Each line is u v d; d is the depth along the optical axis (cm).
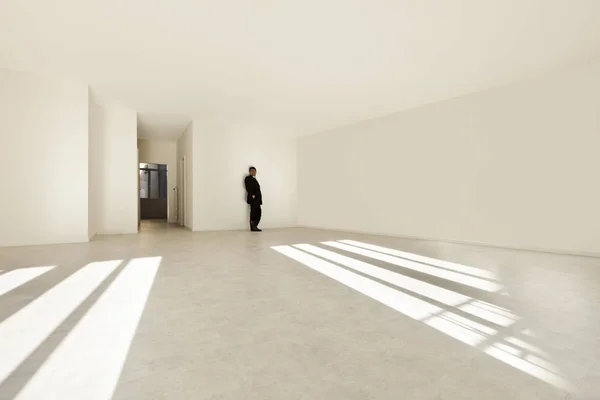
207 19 335
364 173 732
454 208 565
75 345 143
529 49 397
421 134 623
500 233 504
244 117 721
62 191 499
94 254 391
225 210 780
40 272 289
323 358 133
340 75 480
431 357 135
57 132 496
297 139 906
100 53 412
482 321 177
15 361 128
